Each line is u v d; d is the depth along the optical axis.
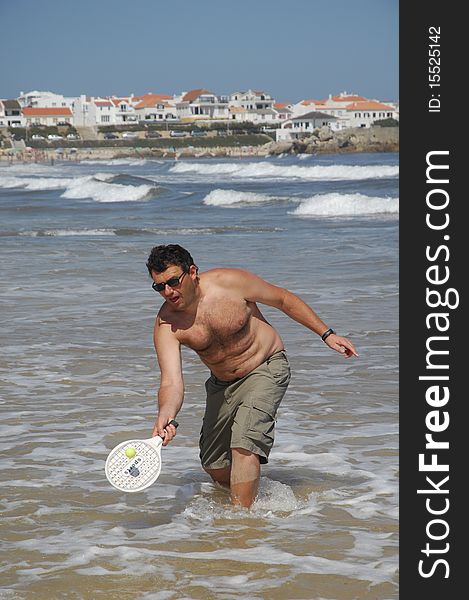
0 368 10.01
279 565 5.08
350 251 20.56
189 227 28.25
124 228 27.77
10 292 15.41
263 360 6.06
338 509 5.98
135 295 14.93
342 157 138.75
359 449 7.18
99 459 7.03
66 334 11.82
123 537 5.52
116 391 9.03
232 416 6.12
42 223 30.91
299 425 7.83
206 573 4.98
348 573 4.97
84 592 4.75
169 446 7.44
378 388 8.94
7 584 4.85
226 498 6.25
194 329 5.86
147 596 4.70
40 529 5.66
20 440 7.50
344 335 11.43
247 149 191.00
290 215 33.12
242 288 5.98
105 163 150.88
